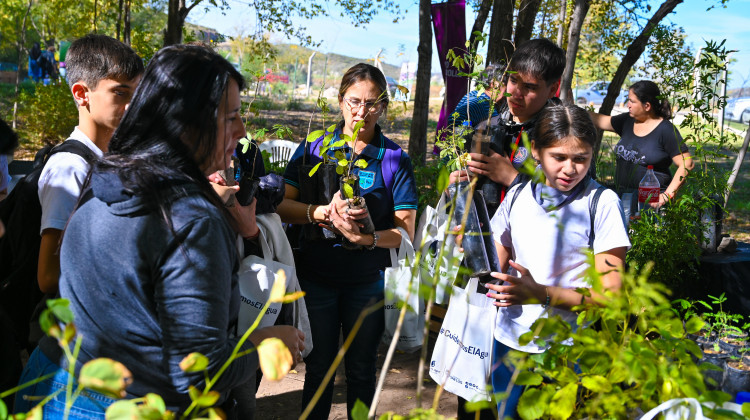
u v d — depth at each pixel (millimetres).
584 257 2533
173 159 1647
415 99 8516
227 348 1663
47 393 1705
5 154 2730
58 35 19922
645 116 5648
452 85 7984
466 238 2656
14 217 2377
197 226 1583
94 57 2414
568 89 6664
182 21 10328
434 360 2898
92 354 1647
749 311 4625
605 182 6523
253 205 2729
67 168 2254
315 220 3168
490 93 3422
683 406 1289
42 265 2180
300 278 3273
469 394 2801
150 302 1615
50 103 12703
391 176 3273
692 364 1377
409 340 3248
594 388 1392
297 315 2947
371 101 3195
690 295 4773
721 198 5184
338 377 4527
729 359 3572
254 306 2713
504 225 2814
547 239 2586
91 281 1620
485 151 3068
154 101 1645
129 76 2443
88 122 2496
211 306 1585
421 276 1332
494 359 2789
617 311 1416
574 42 6594
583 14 6832
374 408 1270
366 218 3053
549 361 1476
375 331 3258
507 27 8070
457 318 2822
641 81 5672
